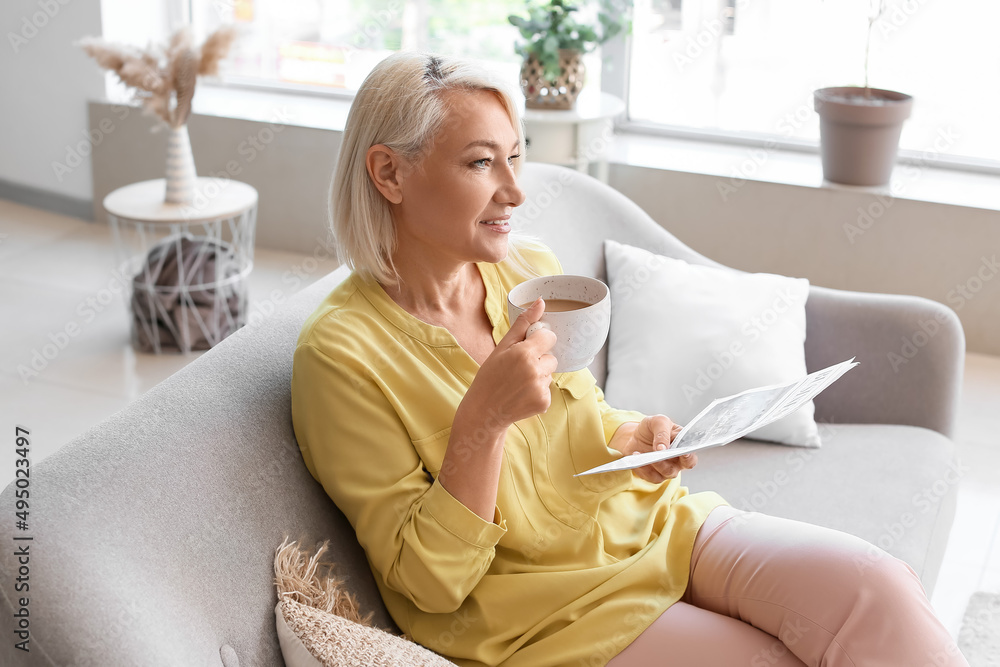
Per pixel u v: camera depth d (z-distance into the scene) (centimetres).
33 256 382
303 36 413
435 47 400
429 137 117
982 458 256
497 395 107
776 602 122
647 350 188
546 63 311
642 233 210
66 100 405
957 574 208
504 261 140
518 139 124
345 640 108
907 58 332
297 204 388
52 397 282
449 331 129
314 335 121
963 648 181
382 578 124
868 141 305
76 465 104
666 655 119
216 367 125
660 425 133
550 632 121
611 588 123
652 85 372
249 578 111
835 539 124
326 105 404
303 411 120
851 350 195
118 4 394
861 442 182
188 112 295
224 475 113
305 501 123
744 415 123
